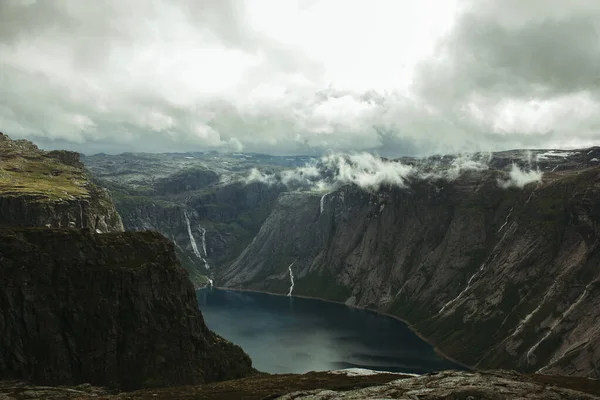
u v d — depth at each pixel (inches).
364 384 4623.5
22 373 6884.8
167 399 5265.8
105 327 7677.2
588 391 5027.1
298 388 5767.7
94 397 5492.1
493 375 4704.7
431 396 3764.8
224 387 6067.9
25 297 7278.5
